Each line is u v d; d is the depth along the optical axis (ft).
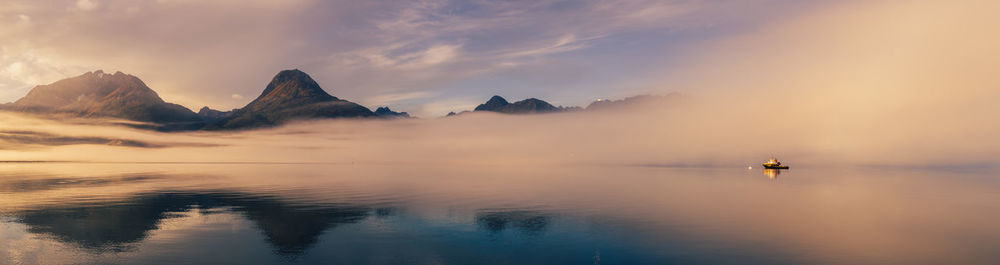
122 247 91.25
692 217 133.49
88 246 91.81
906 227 115.55
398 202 170.30
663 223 122.83
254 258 84.23
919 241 98.78
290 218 128.88
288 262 81.82
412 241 100.53
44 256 83.76
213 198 181.88
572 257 88.22
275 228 112.98
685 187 255.50
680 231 111.75
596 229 114.93
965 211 146.51
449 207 156.15
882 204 167.12
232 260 82.58
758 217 133.08
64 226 112.98
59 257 83.25
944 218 130.52
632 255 89.10
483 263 83.56
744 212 144.05
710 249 93.15
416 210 147.33
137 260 81.56
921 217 132.05
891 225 118.83
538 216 135.44
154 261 81.00
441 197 191.31
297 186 253.85
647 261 84.79
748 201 177.47
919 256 86.48
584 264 83.20
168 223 118.52
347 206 157.38
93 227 112.06
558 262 84.58
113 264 79.05
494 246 96.53
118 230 108.47
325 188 239.50
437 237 104.94
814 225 118.73
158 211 140.46
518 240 102.58
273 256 85.87
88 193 199.93
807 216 134.82
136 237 100.63
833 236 104.58
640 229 114.52
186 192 208.44
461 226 118.83
